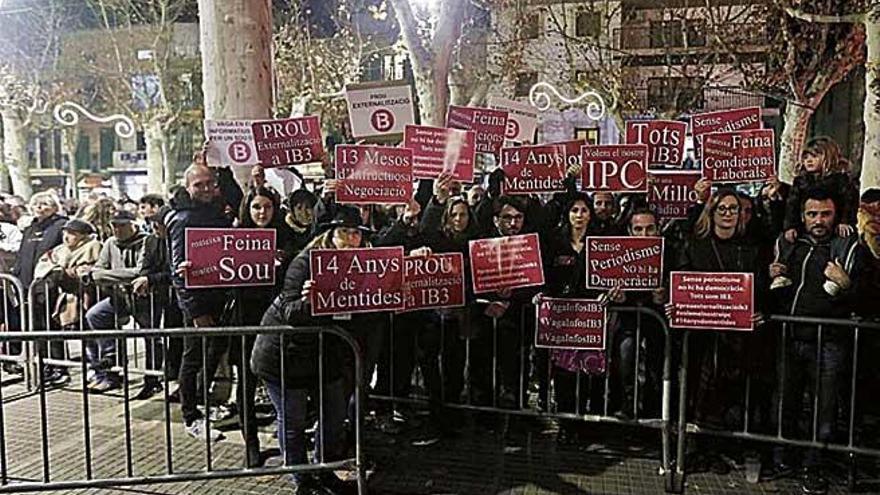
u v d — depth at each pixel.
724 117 5.62
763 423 4.88
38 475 4.63
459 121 6.21
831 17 9.70
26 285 7.12
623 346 5.02
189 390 5.34
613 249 4.73
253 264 4.70
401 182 5.10
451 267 4.83
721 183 5.22
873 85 8.95
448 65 11.05
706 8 18.02
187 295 4.98
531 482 4.58
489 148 6.25
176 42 31.09
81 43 28.08
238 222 5.22
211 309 5.01
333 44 21.47
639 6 23.70
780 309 4.67
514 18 21.36
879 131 8.95
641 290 4.76
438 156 5.48
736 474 4.69
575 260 5.16
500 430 5.46
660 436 5.16
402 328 5.44
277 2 21.45
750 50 17.39
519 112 7.23
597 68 22.77
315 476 4.36
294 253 5.14
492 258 4.89
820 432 4.46
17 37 26.41
